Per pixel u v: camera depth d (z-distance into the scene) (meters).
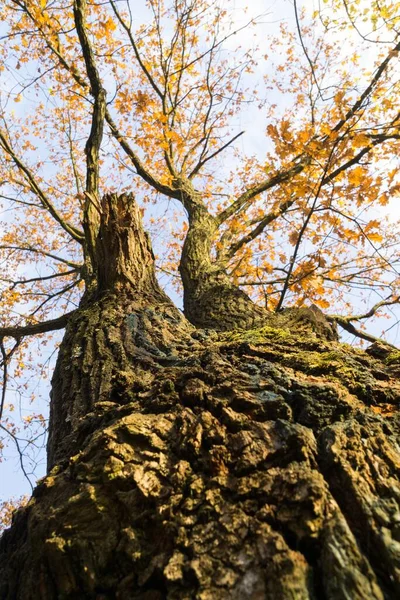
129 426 1.57
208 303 3.99
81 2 4.82
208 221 5.69
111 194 3.87
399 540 1.13
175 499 1.34
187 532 1.25
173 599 1.10
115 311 3.17
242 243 6.01
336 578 1.04
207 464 1.42
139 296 3.38
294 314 3.49
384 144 5.19
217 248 6.19
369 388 1.90
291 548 1.16
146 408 1.75
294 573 1.06
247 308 3.79
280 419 1.53
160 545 1.26
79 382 2.55
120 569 1.28
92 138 4.91
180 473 1.40
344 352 2.39
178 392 1.80
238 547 1.17
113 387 2.17
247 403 1.63
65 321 5.03
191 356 2.32
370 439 1.47
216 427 1.53
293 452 1.39
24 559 1.45
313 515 1.18
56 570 1.32
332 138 3.95
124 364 2.53
